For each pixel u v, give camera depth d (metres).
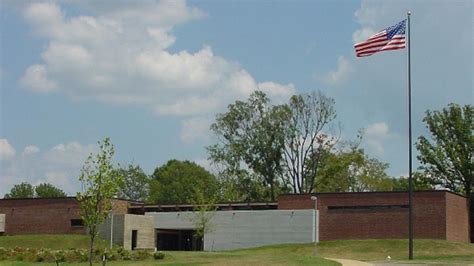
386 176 106.31
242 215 74.75
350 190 101.12
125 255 46.12
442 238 67.06
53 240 69.50
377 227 69.69
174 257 47.16
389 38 48.62
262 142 95.75
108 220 71.38
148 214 79.38
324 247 66.50
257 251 67.62
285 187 96.06
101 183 33.03
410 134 52.12
